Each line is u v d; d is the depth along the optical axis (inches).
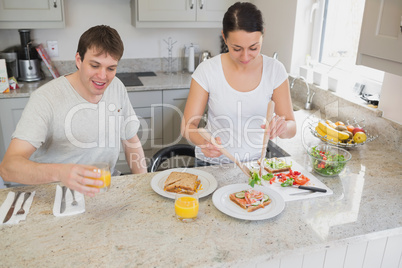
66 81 62.4
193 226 49.5
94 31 55.1
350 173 65.5
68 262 42.2
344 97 94.9
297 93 116.0
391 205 55.5
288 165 65.7
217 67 67.8
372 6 63.4
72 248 44.6
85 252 43.9
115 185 59.8
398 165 69.4
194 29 145.1
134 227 48.9
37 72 125.4
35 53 127.4
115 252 44.0
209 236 47.4
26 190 57.5
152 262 42.6
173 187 56.6
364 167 68.1
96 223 49.6
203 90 68.9
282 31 125.8
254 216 50.4
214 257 43.6
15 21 114.7
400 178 64.1
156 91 124.8
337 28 112.4
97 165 55.0
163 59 145.2
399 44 58.2
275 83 69.0
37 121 58.1
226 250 44.9
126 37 138.9
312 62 116.3
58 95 61.4
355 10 104.1
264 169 64.9
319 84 106.6
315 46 119.6
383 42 61.7
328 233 48.5
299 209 53.9
